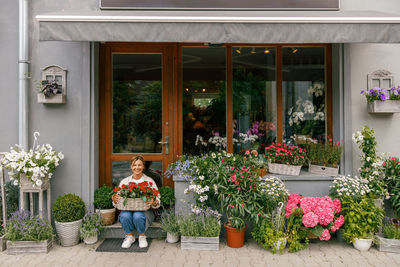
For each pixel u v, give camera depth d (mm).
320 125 4770
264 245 3590
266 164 4418
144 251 3654
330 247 3754
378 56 4340
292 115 4773
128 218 3695
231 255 3543
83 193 4168
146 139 4703
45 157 3855
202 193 3818
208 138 4770
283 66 4805
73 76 4234
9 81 4227
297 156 4160
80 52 4242
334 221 3701
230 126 4789
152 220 3957
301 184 4102
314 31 3277
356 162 4297
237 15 3568
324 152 4207
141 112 4699
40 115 4215
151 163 4703
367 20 3250
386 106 4113
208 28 3266
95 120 4344
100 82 4602
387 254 3545
